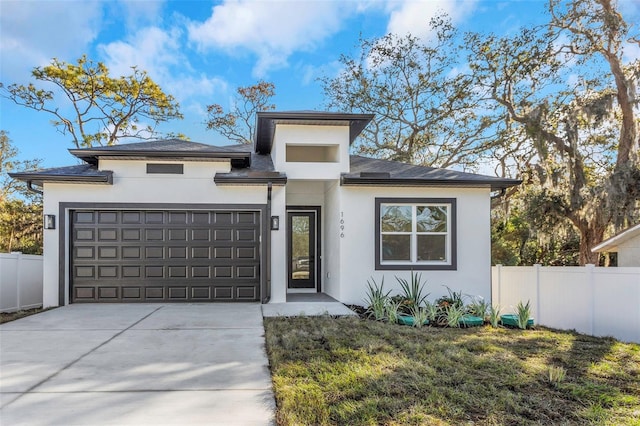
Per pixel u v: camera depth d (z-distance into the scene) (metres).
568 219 15.86
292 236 12.54
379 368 5.02
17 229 22.78
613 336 8.05
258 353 5.75
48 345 6.11
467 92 20.16
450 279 10.59
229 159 10.35
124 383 4.54
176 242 10.20
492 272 12.38
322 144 10.85
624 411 3.88
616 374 5.12
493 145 20.75
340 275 10.35
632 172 13.66
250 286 10.30
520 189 18.23
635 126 14.83
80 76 24.44
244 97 27.61
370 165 12.17
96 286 9.99
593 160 18.28
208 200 10.22
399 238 10.67
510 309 11.01
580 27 16.56
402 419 3.62
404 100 21.98
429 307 8.80
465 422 3.59
